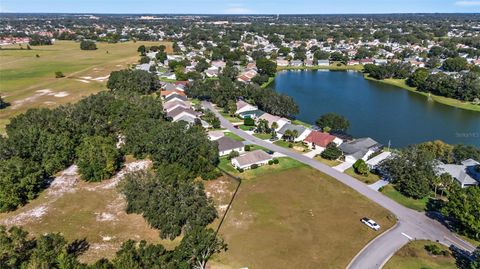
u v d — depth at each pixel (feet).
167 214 189.98
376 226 195.42
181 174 230.68
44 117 307.99
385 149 311.47
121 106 340.39
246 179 255.09
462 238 187.21
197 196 203.51
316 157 292.40
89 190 239.30
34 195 231.09
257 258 173.47
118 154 265.95
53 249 151.84
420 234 191.11
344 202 224.12
